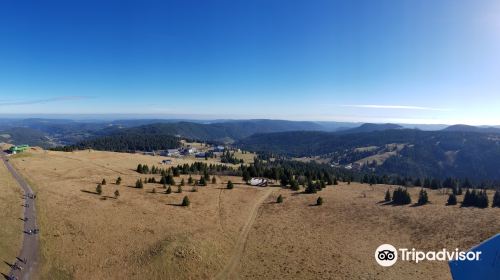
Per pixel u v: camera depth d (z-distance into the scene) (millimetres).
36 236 49969
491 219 55906
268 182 101938
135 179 96625
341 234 56500
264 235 57156
